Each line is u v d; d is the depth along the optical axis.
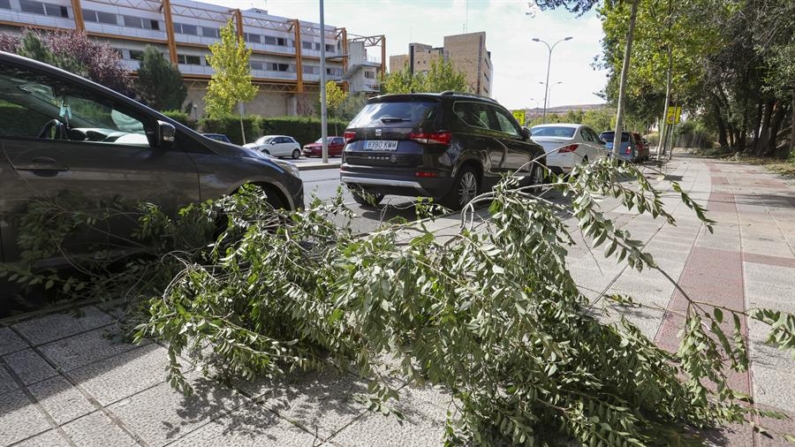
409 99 6.46
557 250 1.62
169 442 1.76
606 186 1.79
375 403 1.94
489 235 1.77
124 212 3.27
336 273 2.19
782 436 1.85
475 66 112.44
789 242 5.22
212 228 3.40
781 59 14.95
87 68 35.19
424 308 1.68
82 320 2.85
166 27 55.16
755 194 9.99
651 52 17.14
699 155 36.09
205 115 49.62
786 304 3.25
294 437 1.81
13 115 3.01
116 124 3.46
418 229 1.89
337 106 54.97
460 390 1.85
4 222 2.87
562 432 1.82
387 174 6.31
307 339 2.41
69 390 2.11
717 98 30.06
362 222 6.36
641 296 3.38
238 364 2.11
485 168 6.99
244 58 39.91
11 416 1.91
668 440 1.72
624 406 1.83
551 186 1.92
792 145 19.69
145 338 2.61
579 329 1.97
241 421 1.90
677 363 2.34
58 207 2.98
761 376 2.31
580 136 11.41
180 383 1.99
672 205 8.18
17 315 2.94
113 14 51.44
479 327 1.54
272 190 4.46
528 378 1.76
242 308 2.49
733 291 3.53
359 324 1.55
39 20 46.22
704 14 14.37
